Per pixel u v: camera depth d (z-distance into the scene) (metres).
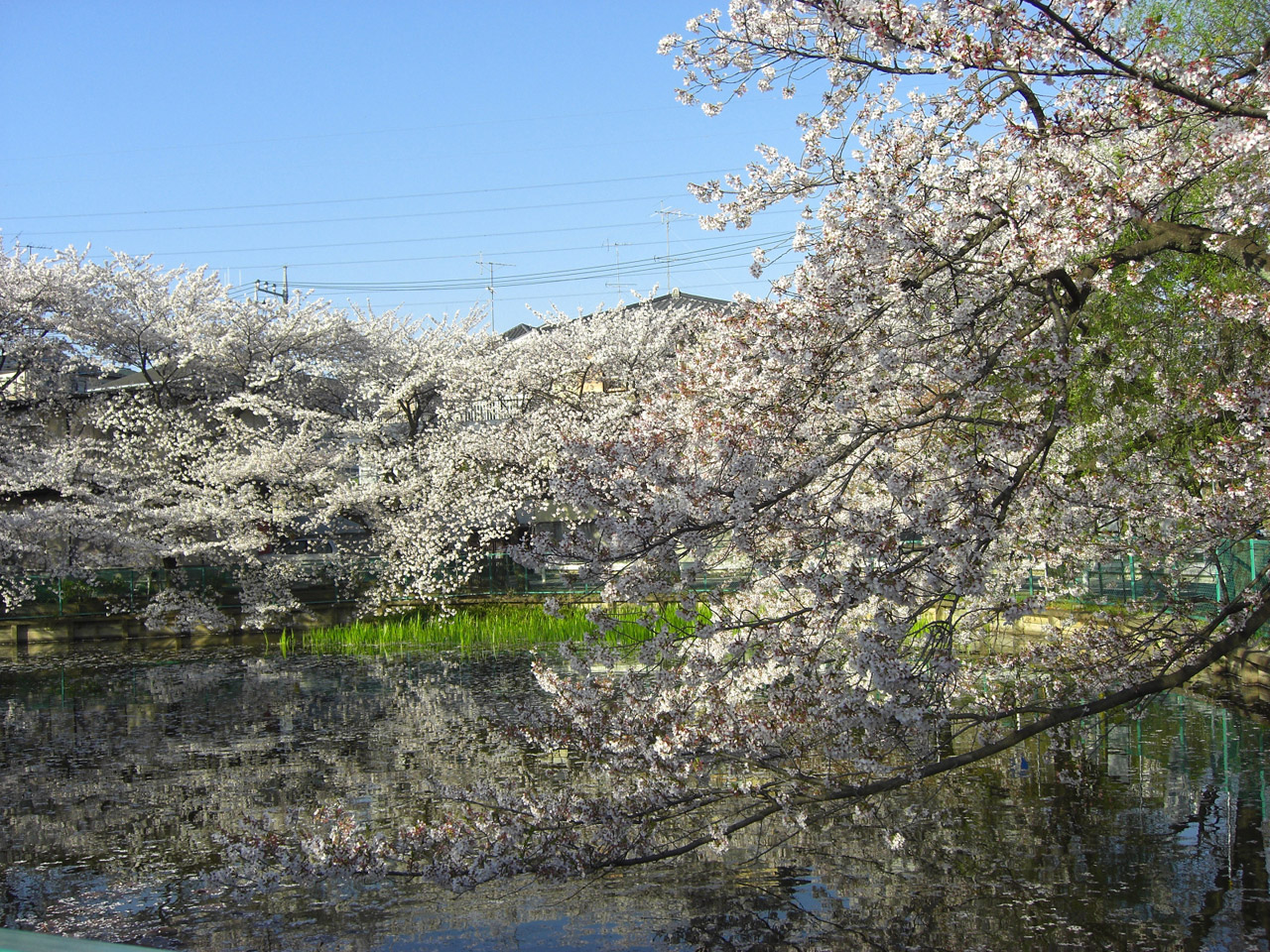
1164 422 9.07
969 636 7.59
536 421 24.80
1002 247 6.67
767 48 6.98
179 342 28.02
